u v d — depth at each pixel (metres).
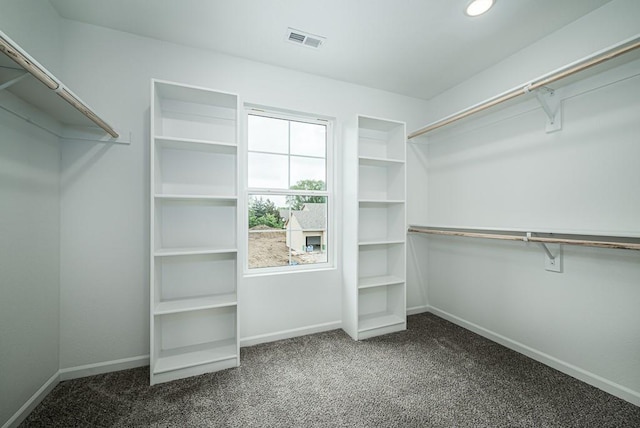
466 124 2.65
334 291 2.63
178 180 2.09
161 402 1.59
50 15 1.68
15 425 1.38
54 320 1.72
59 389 1.70
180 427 1.41
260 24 1.87
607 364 1.68
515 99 2.02
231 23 1.86
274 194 2.47
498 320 2.36
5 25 1.31
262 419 1.47
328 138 2.68
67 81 1.81
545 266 2.01
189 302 1.98
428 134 3.00
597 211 1.72
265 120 2.46
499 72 2.35
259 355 2.14
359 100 2.76
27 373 1.47
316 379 1.83
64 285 1.80
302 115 2.57
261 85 2.34
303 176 2.60
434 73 2.54
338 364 2.01
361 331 2.43
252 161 2.41
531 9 1.72
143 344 1.98
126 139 1.93
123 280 1.93
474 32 1.96
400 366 1.98
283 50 2.18
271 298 2.39
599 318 1.72
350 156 2.53
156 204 1.84
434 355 2.14
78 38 1.83
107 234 1.89
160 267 2.00
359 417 1.48
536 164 2.06
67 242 1.80
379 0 1.65
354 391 1.70
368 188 2.80
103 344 1.89
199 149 2.08
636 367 1.56
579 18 1.81
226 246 2.23
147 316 1.99
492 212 2.41
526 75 2.14
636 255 1.57
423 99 3.12
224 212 2.23
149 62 2.00
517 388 1.72
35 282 1.54
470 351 2.21
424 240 3.13
